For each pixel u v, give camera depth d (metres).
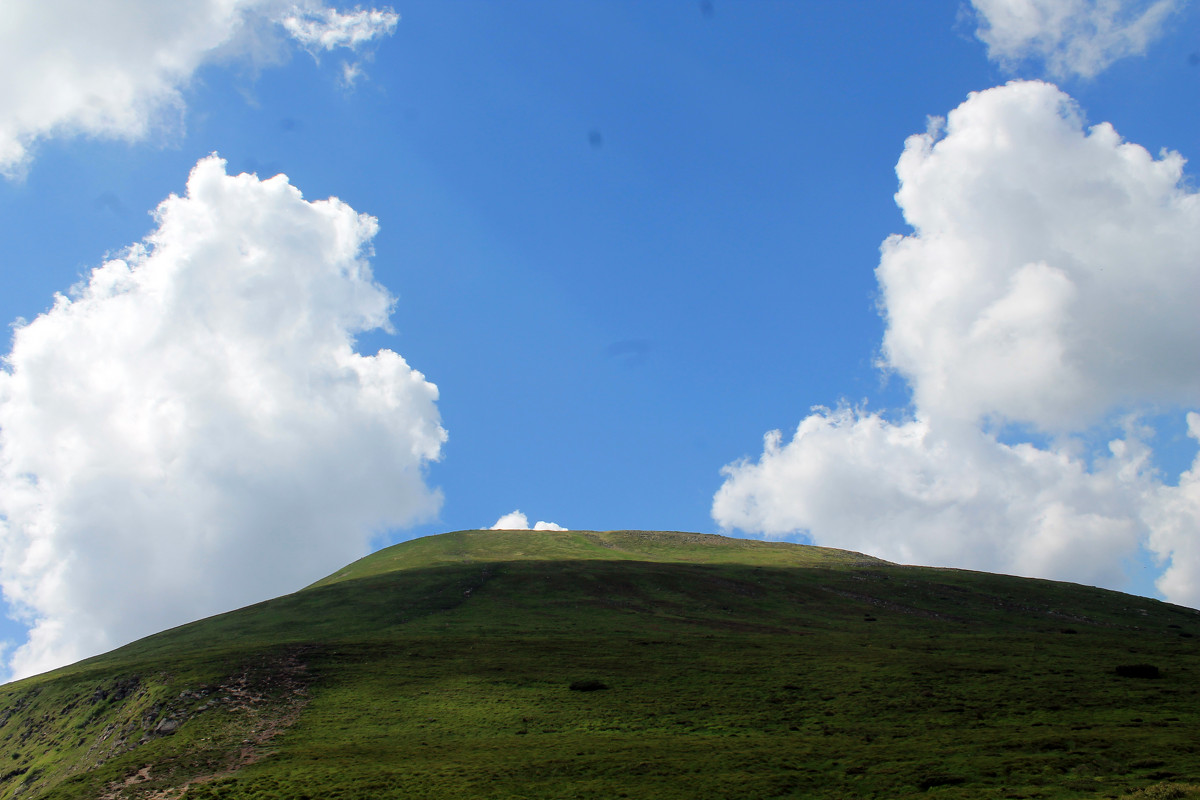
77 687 83.38
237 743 59.53
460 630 106.25
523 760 50.28
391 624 113.25
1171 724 50.53
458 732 59.50
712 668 77.12
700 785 43.16
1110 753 43.66
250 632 114.00
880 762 45.31
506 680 74.50
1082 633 105.06
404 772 48.91
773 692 66.69
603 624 109.88
